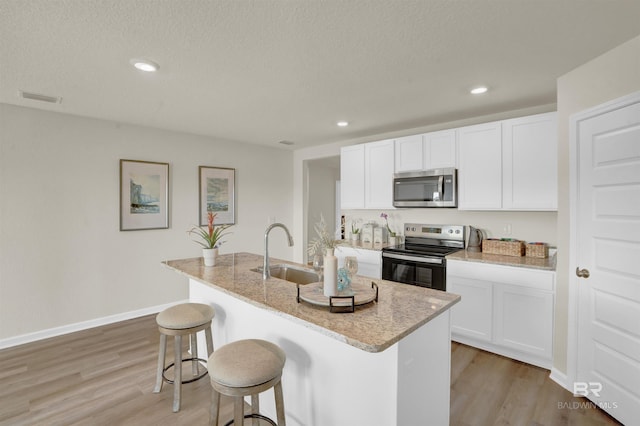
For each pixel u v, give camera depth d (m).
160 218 4.01
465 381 2.44
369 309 1.57
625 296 1.89
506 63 2.18
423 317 1.46
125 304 3.76
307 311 1.54
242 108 3.17
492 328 2.83
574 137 2.23
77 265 3.42
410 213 4.09
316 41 1.90
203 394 2.29
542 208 2.81
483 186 3.15
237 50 2.00
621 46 1.92
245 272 2.40
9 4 1.51
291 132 4.22
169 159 4.10
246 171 4.95
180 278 4.20
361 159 4.19
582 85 2.19
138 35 1.82
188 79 2.45
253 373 1.44
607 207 2.00
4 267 3.02
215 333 2.50
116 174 3.67
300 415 1.78
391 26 1.74
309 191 6.77
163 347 2.27
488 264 2.84
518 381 2.44
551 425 1.96
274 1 1.52
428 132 3.74
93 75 2.36
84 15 1.62
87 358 2.81
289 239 2.36
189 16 1.64
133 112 3.30
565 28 1.75
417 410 1.51
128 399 2.22
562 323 2.37
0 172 2.99
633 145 1.84
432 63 2.19
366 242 4.29
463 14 1.63
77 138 3.41
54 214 3.28
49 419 2.02
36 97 2.83
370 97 2.86
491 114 3.35
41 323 3.21
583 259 2.18
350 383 1.53
